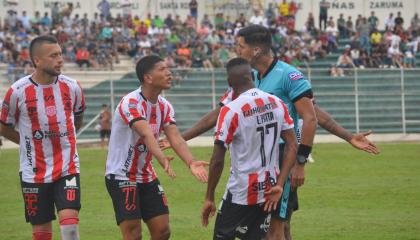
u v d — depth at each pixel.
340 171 60.84
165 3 130.62
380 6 136.38
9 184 54.41
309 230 35.22
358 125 107.25
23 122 24.62
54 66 24.28
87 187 51.97
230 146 22.30
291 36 119.50
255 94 22.08
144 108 24.00
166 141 25.11
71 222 23.98
